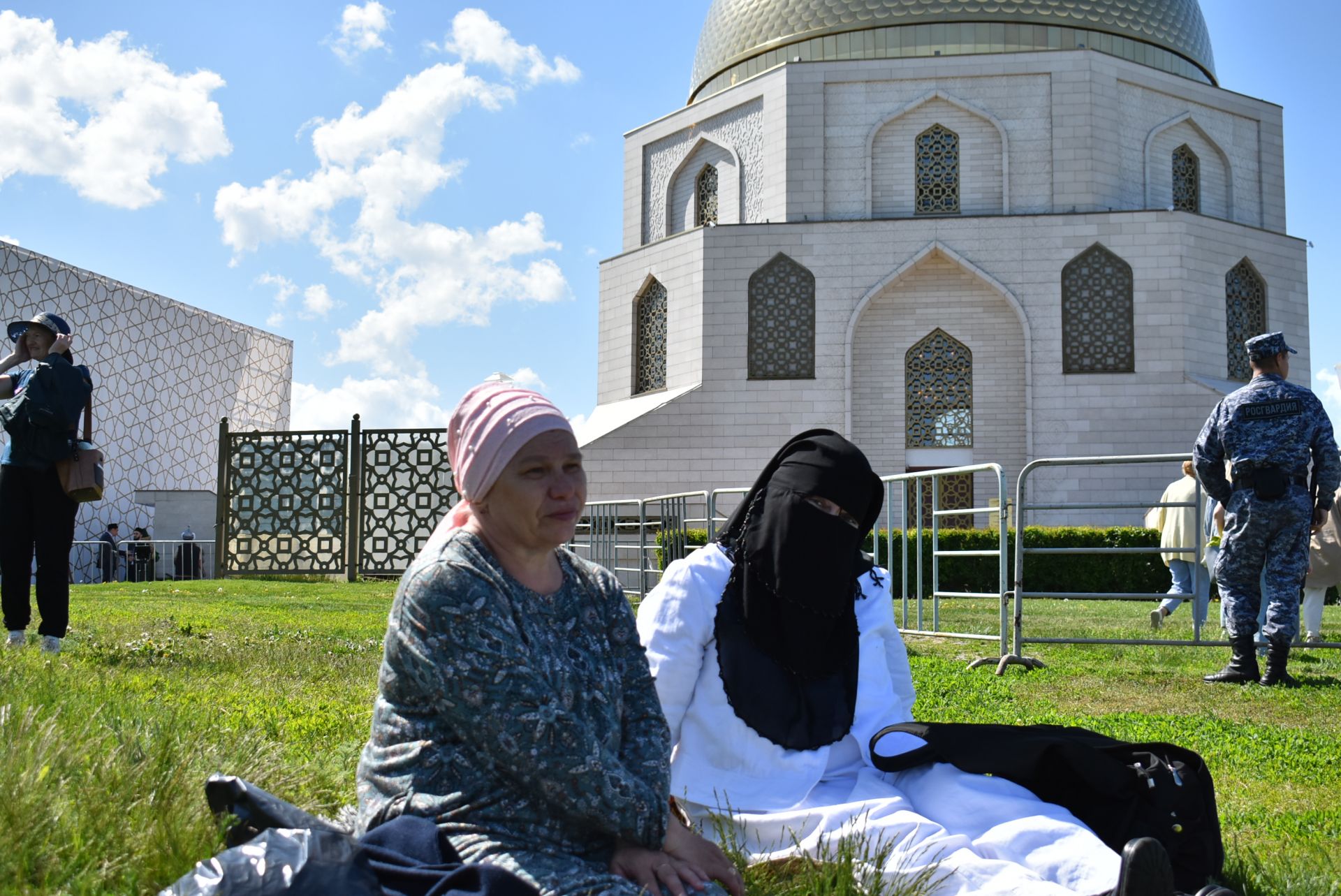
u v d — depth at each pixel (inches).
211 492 1007.0
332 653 282.7
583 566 100.4
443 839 83.7
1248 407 270.7
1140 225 877.8
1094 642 302.2
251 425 1263.5
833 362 897.5
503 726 84.9
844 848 104.4
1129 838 109.5
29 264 953.5
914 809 115.3
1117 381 868.6
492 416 91.0
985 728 117.4
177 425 1134.4
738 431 901.2
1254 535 268.5
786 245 909.8
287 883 73.2
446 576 88.2
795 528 120.4
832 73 931.3
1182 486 407.5
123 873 90.4
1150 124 937.5
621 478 901.2
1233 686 263.0
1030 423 872.9
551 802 86.4
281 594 560.4
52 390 248.5
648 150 1059.3
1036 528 679.7
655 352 978.7
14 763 104.0
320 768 133.3
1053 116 908.6
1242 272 920.9
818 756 119.0
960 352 906.1
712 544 129.6
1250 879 119.0
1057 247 885.2
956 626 426.6
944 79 922.7
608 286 1013.8
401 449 727.7
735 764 119.7
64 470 252.2
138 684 209.6
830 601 121.2
